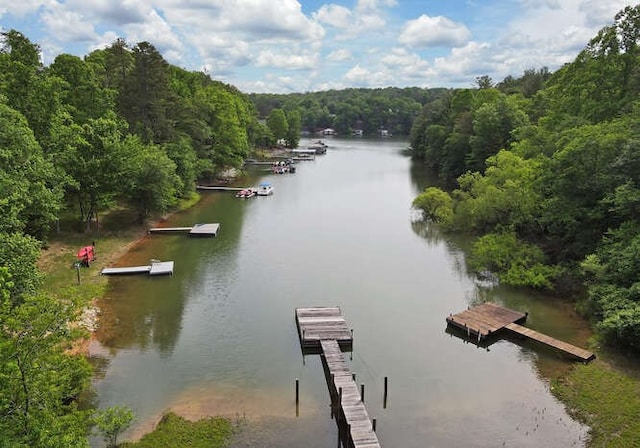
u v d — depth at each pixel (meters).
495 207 42.25
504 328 29.36
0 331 13.84
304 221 56.78
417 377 25.08
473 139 69.12
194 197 68.38
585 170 33.75
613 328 25.45
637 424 20.28
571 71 51.22
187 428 20.42
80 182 44.06
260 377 24.84
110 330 29.41
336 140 197.38
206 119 82.38
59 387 14.83
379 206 65.06
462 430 20.81
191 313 32.03
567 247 36.19
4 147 32.31
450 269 40.75
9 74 41.38
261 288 36.44
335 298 34.84
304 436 20.27
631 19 44.72
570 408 22.05
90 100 51.72
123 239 46.41
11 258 22.81
